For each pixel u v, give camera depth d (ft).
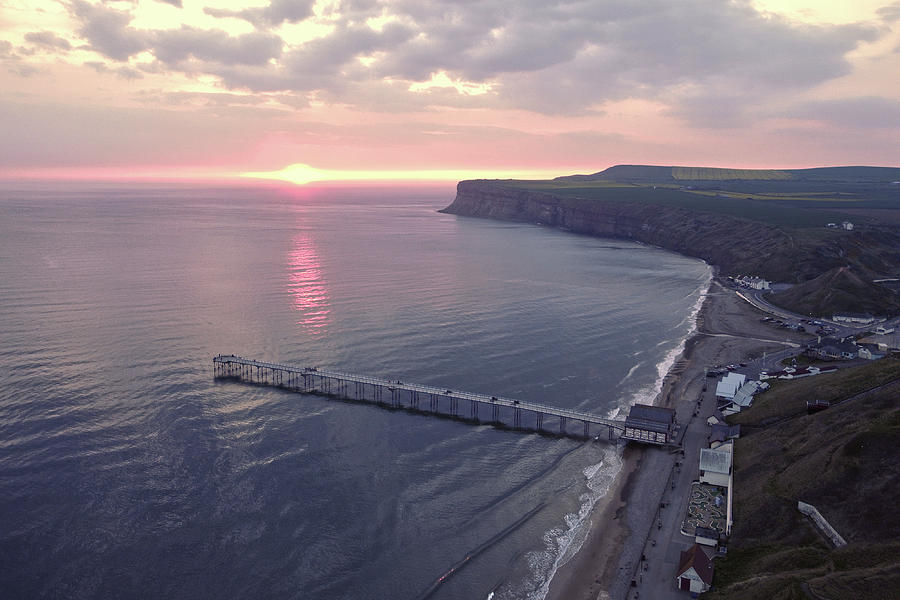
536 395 361.92
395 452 291.17
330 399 353.31
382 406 346.33
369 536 225.35
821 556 191.93
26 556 205.05
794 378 366.43
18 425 293.84
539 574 210.18
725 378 369.71
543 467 283.38
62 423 297.94
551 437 314.96
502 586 203.82
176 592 193.36
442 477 270.05
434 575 207.72
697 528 230.07
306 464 273.95
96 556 206.80
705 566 200.75
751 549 211.82
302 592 196.75
